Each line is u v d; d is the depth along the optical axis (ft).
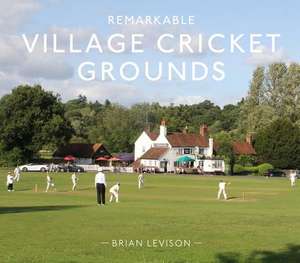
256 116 484.33
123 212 115.34
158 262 60.75
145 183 268.21
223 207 136.05
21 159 440.04
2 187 218.38
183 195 185.78
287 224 97.30
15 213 111.86
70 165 421.59
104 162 521.65
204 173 438.81
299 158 449.89
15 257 62.03
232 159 447.83
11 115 443.32
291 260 62.85
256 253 66.90
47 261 60.08
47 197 166.09
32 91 446.19
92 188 217.15
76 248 68.74
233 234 82.69
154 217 105.70
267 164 426.92
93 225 91.66
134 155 548.72
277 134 453.58
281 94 494.59
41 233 81.56
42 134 440.86
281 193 204.54
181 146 500.33
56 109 456.45
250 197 180.96
